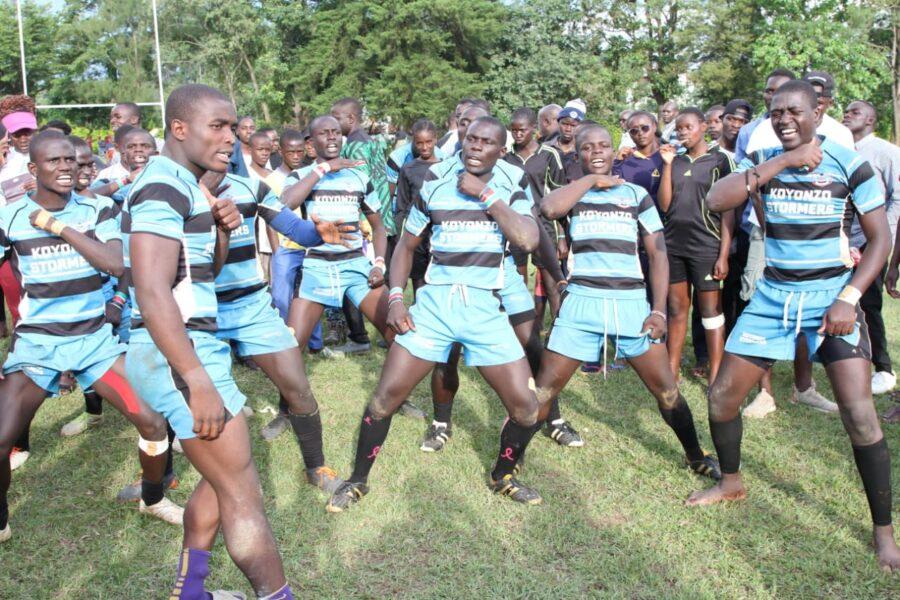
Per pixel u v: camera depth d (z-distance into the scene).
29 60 44.28
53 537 3.79
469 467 4.52
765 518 3.90
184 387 2.61
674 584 3.37
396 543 3.69
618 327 4.10
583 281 4.18
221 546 3.67
